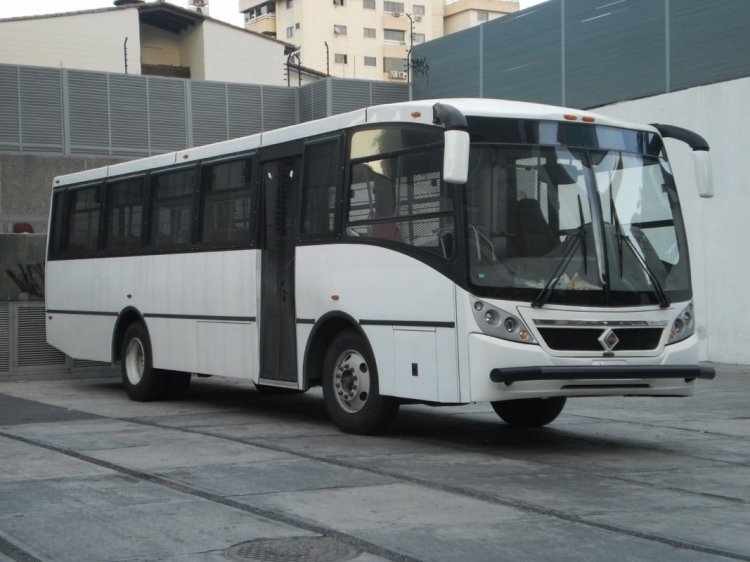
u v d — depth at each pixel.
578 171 9.71
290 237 11.56
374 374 10.24
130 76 27.53
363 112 10.58
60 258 16.69
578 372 9.09
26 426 11.43
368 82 29.09
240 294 12.32
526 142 9.55
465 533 6.22
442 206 9.42
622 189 9.89
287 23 102.75
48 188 25.80
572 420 12.25
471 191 9.27
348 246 10.55
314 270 11.03
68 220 16.62
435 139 9.62
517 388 9.04
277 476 8.13
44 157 25.80
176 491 7.52
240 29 59.34
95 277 15.64
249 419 12.23
